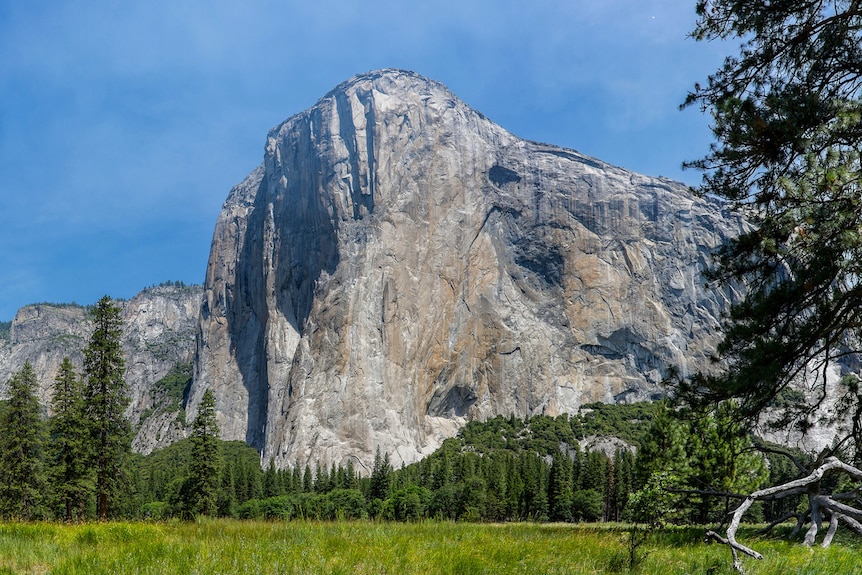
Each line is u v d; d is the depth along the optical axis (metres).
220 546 12.64
